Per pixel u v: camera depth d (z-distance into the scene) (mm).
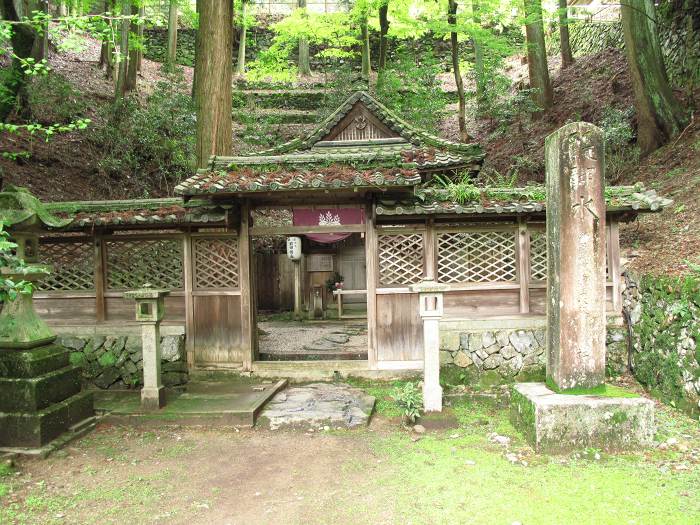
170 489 3918
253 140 17734
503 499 3584
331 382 6762
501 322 6668
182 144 14234
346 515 3455
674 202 8250
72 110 13953
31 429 4578
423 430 5055
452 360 6684
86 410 5336
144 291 5570
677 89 11672
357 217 6812
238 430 5238
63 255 7043
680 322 5199
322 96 21344
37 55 12406
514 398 5031
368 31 20453
